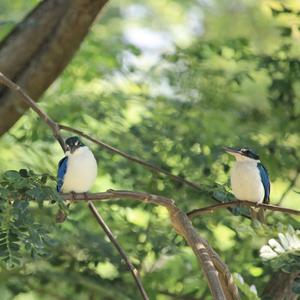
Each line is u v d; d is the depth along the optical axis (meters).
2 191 8.12
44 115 11.43
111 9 25.94
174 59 16.17
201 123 15.21
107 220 14.58
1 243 7.99
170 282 14.69
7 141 15.93
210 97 15.87
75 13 13.66
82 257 14.05
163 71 16.31
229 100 15.91
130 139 15.11
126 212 14.74
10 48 14.09
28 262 12.85
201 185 12.60
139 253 14.16
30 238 8.08
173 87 16.09
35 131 15.52
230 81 15.89
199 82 16.00
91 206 10.57
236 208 11.60
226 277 9.14
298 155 14.73
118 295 14.08
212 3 25.47
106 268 14.95
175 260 15.04
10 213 8.14
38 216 13.74
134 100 16.28
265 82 16.62
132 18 26.17
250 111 15.69
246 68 15.84
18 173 8.41
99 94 16.52
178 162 14.38
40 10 14.20
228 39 16.00
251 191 11.25
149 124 15.23
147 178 14.52
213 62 16.53
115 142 15.15
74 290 14.16
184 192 14.04
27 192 8.16
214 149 14.35
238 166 11.36
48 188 8.30
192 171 14.15
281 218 13.32
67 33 13.80
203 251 8.83
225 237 14.55
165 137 14.81
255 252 13.73
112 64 17.22
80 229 14.41
